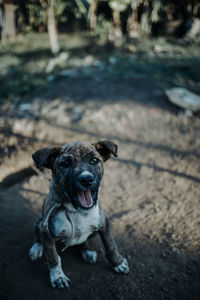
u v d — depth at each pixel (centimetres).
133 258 324
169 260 320
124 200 443
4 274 292
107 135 623
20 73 919
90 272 302
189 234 361
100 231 287
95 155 266
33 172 520
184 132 633
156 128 651
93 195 264
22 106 741
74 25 1512
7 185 481
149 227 379
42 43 1261
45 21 1335
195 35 1275
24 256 323
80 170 245
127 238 359
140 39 1279
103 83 858
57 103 749
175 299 272
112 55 1084
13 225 375
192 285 287
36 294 271
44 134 621
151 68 956
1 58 1052
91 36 1296
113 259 291
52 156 273
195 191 451
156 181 485
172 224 383
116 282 289
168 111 710
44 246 275
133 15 1352
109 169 526
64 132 629
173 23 1327
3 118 682
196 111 702
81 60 1043
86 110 711
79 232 271
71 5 1212
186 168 513
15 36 1372
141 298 272
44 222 271
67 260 320
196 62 977
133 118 685
